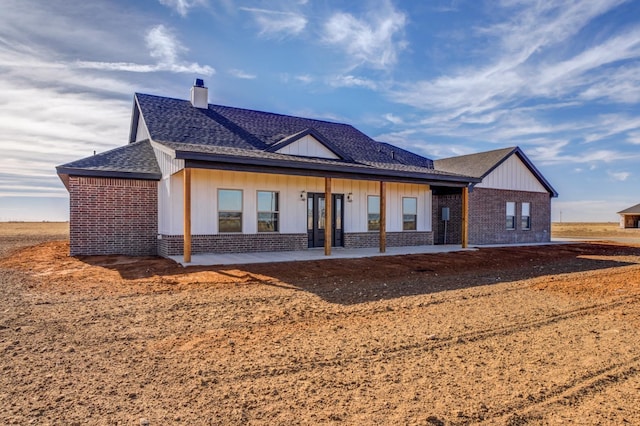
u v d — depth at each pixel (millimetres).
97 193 13188
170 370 4125
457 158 23984
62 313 6312
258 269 10320
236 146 14820
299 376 4012
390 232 17172
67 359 4398
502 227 21094
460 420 3139
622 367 4359
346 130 20891
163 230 13352
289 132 17828
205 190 13242
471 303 7488
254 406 3348
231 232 13719
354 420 3121
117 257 12602
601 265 13406
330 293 8102
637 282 9945
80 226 13000
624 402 3510
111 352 4641
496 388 3775
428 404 3418
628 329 5891
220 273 9742
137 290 7996
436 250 15656
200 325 5781
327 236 13227
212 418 3131
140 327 5637
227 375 4008
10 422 3008
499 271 11672
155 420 3084
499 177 21016
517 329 5832
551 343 5195
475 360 4531
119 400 3430
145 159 14586
